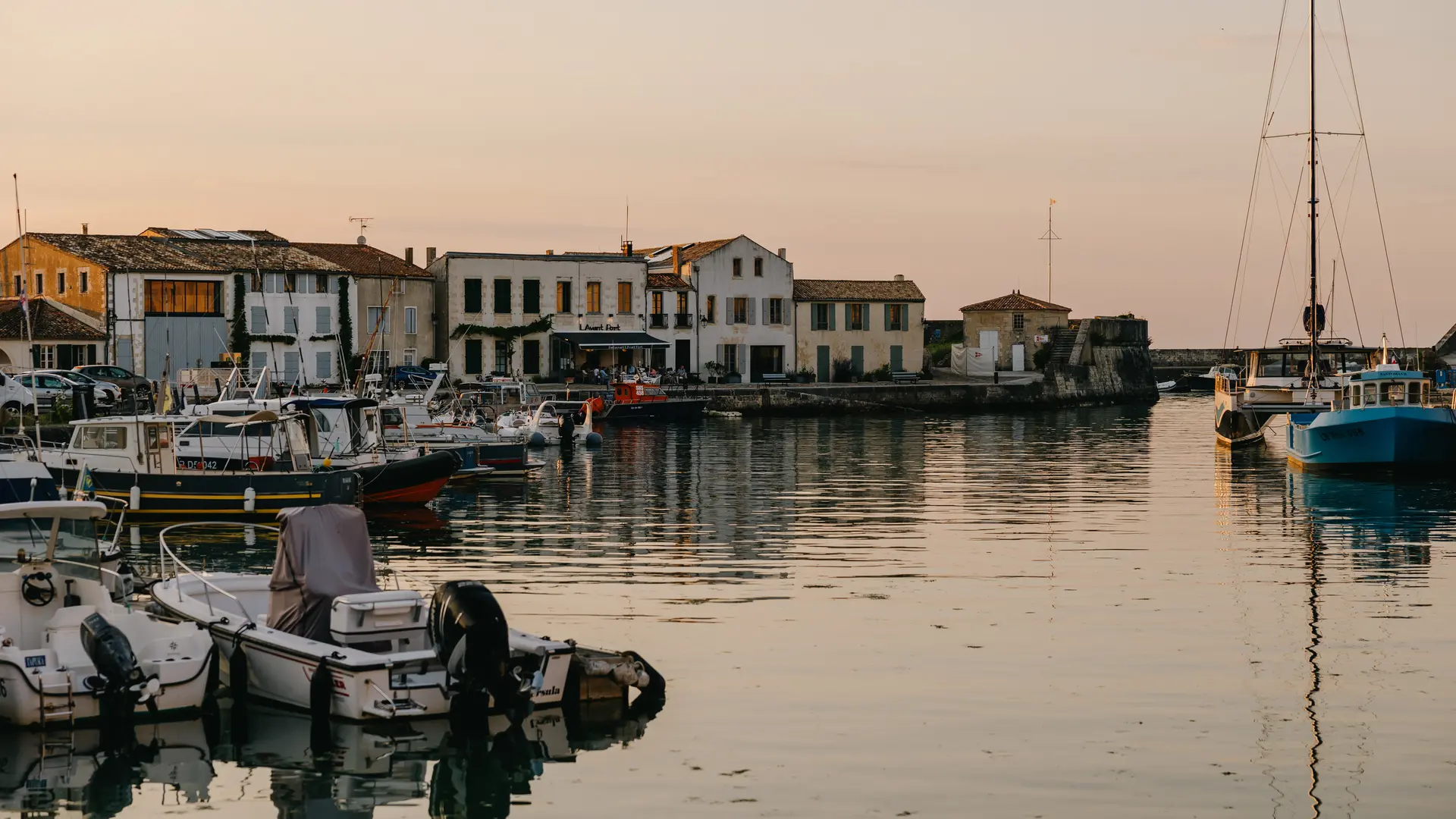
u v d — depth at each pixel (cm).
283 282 7062
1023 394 8869
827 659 1870
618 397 7156
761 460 4947
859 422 7344
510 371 7894
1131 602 2253
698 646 1941
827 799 1366
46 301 6562
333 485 3092
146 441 3158
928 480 4253
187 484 3069
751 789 1395
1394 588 2377
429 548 2822
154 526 3042
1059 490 3972
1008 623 2094
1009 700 1680
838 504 3597
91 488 2886
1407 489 3941
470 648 1547
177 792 1407
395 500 3462
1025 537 2991
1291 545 2869
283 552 1736
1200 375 12519
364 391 4397
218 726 1579
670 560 2661
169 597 1844
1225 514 3394
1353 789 1391
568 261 8094
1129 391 9875
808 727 1576
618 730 1570
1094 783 1405
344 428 3625
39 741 1537
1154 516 3369
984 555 2731
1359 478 4269
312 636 1700
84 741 1540
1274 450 5456
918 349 9406
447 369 6594
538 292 8006
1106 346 9750
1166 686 1745
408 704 1556
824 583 2416
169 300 6712
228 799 1393
